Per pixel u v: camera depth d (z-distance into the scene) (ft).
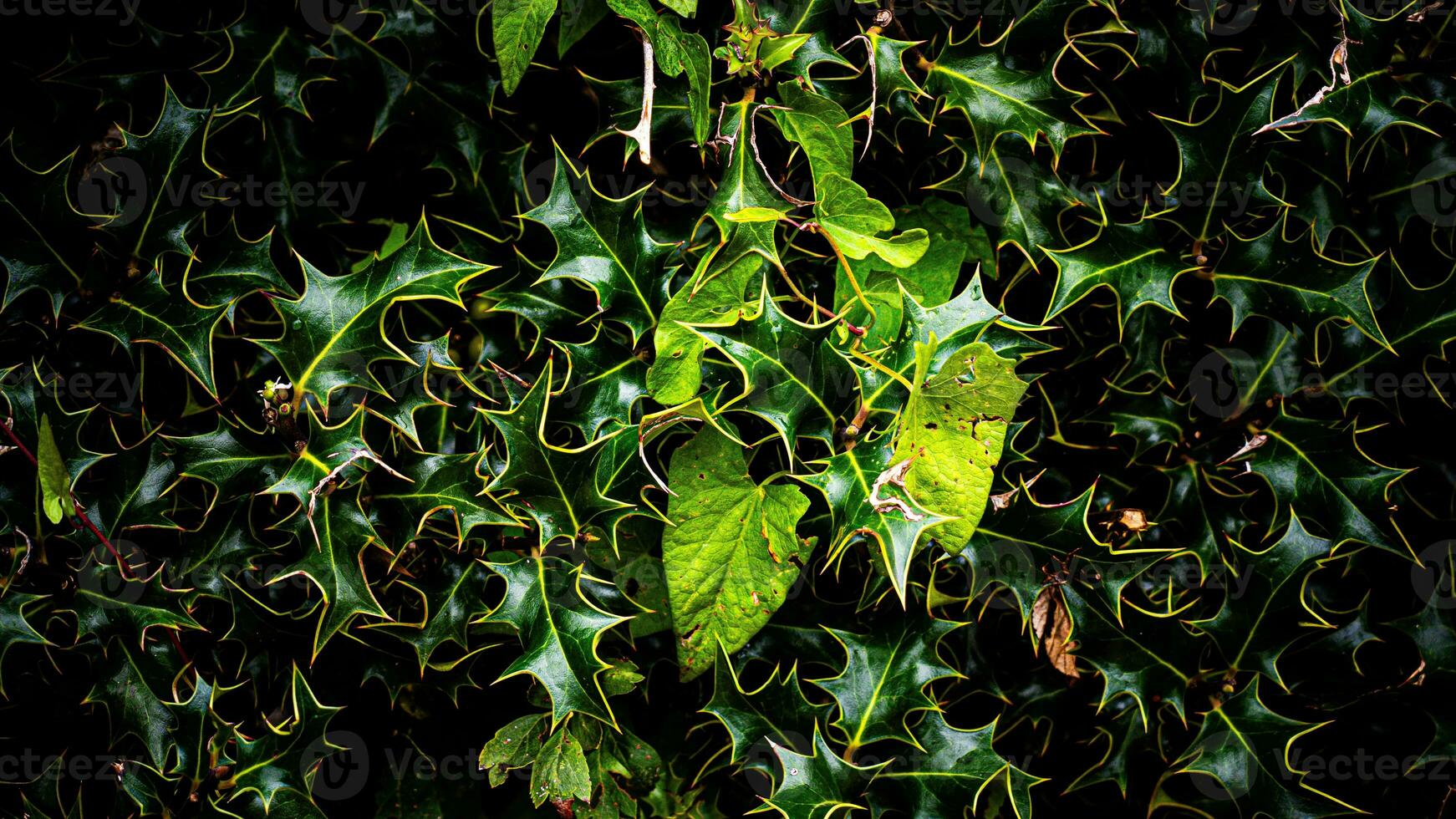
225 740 1.99
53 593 1.97
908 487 1.89
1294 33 2.02
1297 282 2.01
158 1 2.00
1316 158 2.06
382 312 1.94
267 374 2.03
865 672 2.05
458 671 2.05
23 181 1.94
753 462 2.02
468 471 1.97
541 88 2.03
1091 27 2.04
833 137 1.98
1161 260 2.01
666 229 2.06
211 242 2.02
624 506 1.96
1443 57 2.05
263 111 2.02
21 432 1.95
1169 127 2.01
